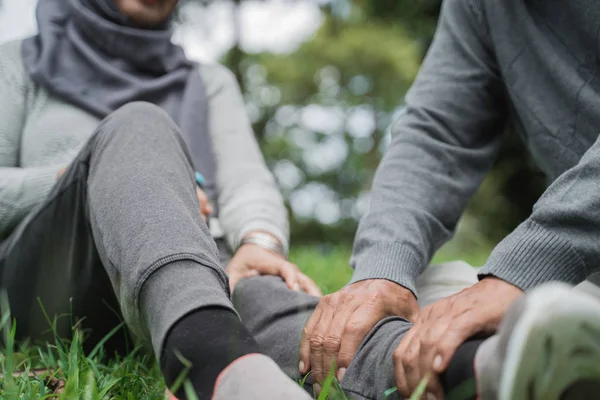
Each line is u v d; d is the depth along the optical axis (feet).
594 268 4.14
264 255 6.28
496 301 3.84
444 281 5.67
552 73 5.38
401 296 4.68
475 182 5.96
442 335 3.60
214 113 7.70
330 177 58.80
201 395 3.33
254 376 3.23
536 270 4.02
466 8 6.08
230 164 7.39
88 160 4.90
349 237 54.19
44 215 5.32
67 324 5.73
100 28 7.28
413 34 52.06
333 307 4.58
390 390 3.77
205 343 3.45
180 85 7.58
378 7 54.44
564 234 4.07
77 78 7.16
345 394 4.09
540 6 5.49
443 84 6.11
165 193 4.28
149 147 4.58
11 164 6.66
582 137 5.31
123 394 4.40
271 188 7.30
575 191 4.12
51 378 4.66
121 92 7.14
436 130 5.95
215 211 7.13
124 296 4.10
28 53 7.11
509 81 5.68
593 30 5.17
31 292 5.65
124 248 4.08
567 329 2.70
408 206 5.49
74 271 5.45
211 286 3.77
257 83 57.67
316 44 56.24
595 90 5.21
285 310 5.14
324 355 4.37
